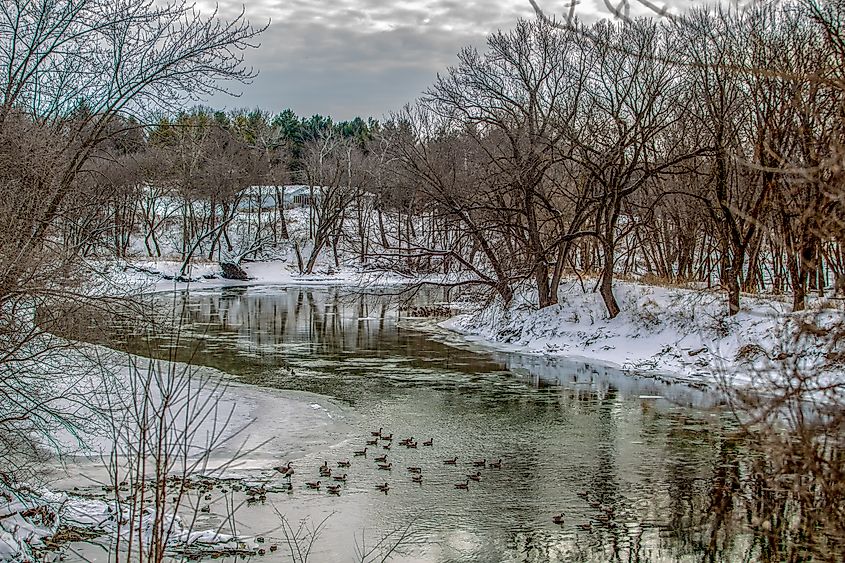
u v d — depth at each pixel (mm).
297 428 18219
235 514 12633
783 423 10805
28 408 10812
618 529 12273
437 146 34781
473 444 17172
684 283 32406
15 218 10086
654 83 27812
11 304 10297
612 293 30641
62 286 10461
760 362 21750
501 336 32281
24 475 12070
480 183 31516
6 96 13812
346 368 26000
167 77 16531
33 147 11578
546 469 15328
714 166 28203
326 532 12078
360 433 18016
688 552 11320
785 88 19688
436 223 38719
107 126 16719
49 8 14922
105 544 10656
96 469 14031
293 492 13875
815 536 7137
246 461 15602
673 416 19547
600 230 32562
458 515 12898
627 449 16688
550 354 28906
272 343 31016
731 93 26297
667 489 14047
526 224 35969
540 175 30031
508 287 33781
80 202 13430
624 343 28016
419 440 17453
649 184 34250
